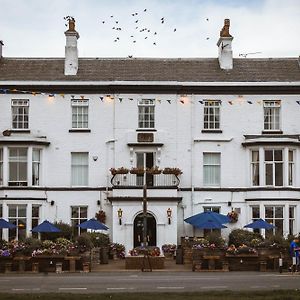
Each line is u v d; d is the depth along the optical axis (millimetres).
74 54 44719
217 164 43812
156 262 34125
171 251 40562
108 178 43344
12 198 42188
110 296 20641
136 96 43938
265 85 43906
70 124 43688
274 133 43906
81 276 29875
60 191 43156
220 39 45688
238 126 43906
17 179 42750
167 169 42469
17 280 27750
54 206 43031
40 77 43906
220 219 39375
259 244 36469
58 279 28141
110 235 42781
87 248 35219
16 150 42875
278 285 25078
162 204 42250
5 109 43469
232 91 44062
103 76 44375
